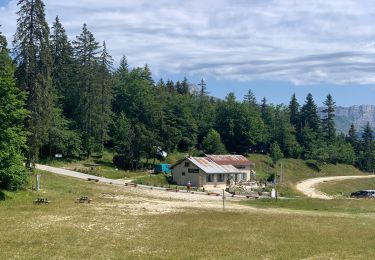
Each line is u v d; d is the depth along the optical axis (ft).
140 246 96.58
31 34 194.59
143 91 422.82
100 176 282.56
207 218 144.66
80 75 336.70
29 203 159.12
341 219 153.58
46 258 81.76
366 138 622.54
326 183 419.95
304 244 104.12
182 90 650.84
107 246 95.04
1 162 161.38
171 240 104.58
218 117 493.36
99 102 338.54
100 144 348.18
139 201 188.03
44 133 200.34
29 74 193.36
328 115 609.01
